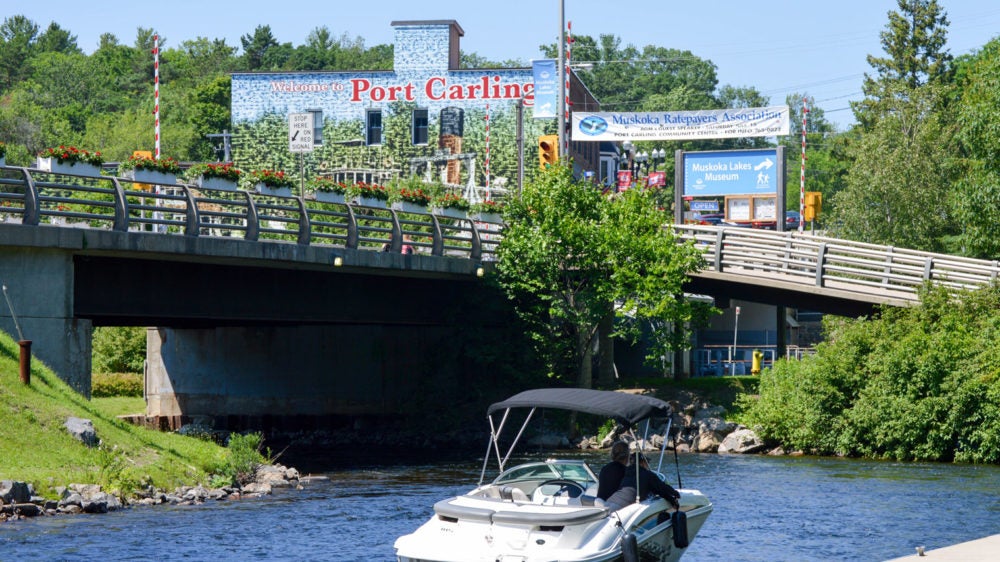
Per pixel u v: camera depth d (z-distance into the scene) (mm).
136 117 134125
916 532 24703
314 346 51500
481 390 50219
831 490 31500
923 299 42281
